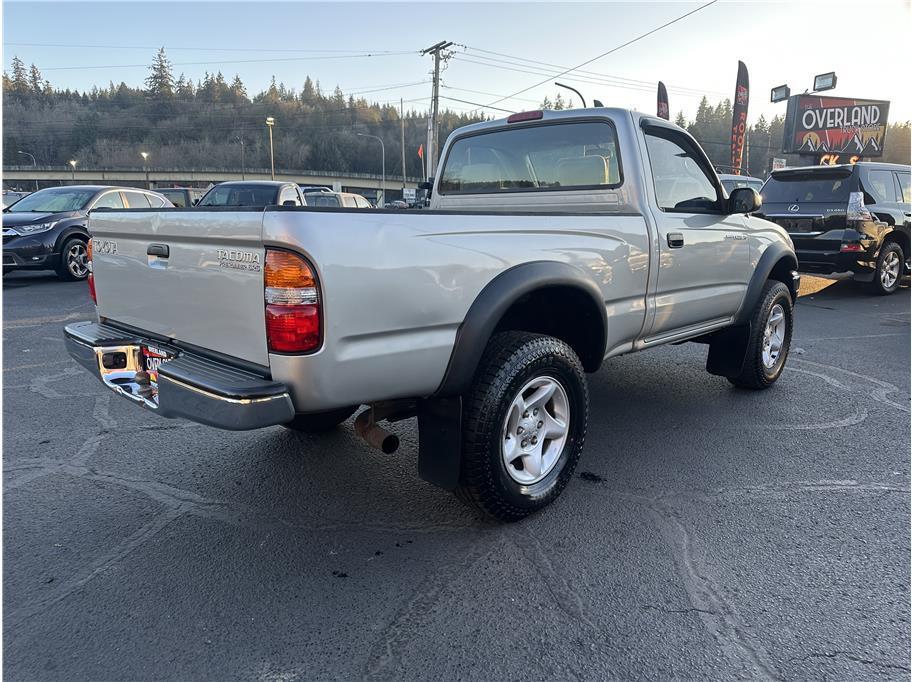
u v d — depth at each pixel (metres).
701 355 6.22
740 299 4.45
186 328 2.56
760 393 4.95
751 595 2.38
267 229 2.09
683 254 3.76
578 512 3.03
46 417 4.32
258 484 3.33
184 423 4.22
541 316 3.38
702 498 3.18
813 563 2.60
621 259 3.30
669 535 2.82
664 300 3.72
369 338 2.28
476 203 4.28
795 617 2.25
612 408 4.58
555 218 2.96
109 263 3.01
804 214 9.78
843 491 3.26
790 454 3.74
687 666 2.01
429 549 2.71
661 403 4.70
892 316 8.38
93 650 2.07
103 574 2.51
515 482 2.84
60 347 6.32
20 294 9.59
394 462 3.62
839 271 9.71
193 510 3.04
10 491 3.22
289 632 2.17
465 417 2.65
